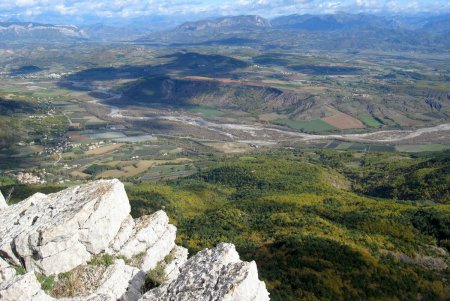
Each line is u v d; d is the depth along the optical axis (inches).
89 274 1793.8
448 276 3811.5
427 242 4392.2
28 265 1763.0
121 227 2030.0
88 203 1920.5
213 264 1552.7
